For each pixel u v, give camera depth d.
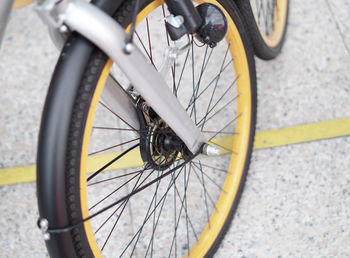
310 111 1.76
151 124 1.19
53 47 1.95
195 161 1.68
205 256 1.47
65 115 0.85
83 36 0.87
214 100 1.79
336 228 1.53
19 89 1.86
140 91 0.95
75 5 0.81
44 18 0.81
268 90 1.81
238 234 1.55
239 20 1.32
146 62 0.91
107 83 1.03
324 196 1.59
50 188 0.85
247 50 1.41
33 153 1.74
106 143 1.72
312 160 1.66
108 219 1.46
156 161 1.25
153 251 1.54
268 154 1.68
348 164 1.65
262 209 1.58
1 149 1.75
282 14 1.84
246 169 1.55
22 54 1.94
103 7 0.90
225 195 1.51
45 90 1.85
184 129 1.09
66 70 0.85
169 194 1.63
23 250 1.56
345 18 1.97
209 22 1.05
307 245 1.51
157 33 1.93
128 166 1.68
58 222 0.88
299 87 1.81
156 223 1.51
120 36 0.85
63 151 0.85
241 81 1.46
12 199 1.65
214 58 1.87
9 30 2.00
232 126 1.74
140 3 0.97
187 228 1.56
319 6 2.00
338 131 1.71
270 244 1.52
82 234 0.96
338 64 1.86
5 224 1.60
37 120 1.80
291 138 1.71
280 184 1.62
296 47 1.91
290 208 1.58
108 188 1.64
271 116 1.76
